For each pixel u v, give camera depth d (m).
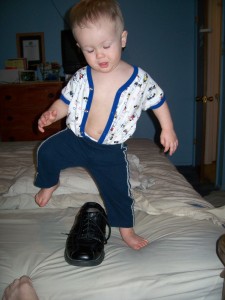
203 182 3.06
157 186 1.41
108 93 0.94
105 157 1.00
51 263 0.87
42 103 3.00
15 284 0.78
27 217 1.16
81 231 0.95
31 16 3.35
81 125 0.98
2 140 3.08
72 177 1.35
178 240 0.96
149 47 3.42
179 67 3.47
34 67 3.42
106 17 0.82
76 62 3.23
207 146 3.34
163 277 0.81
